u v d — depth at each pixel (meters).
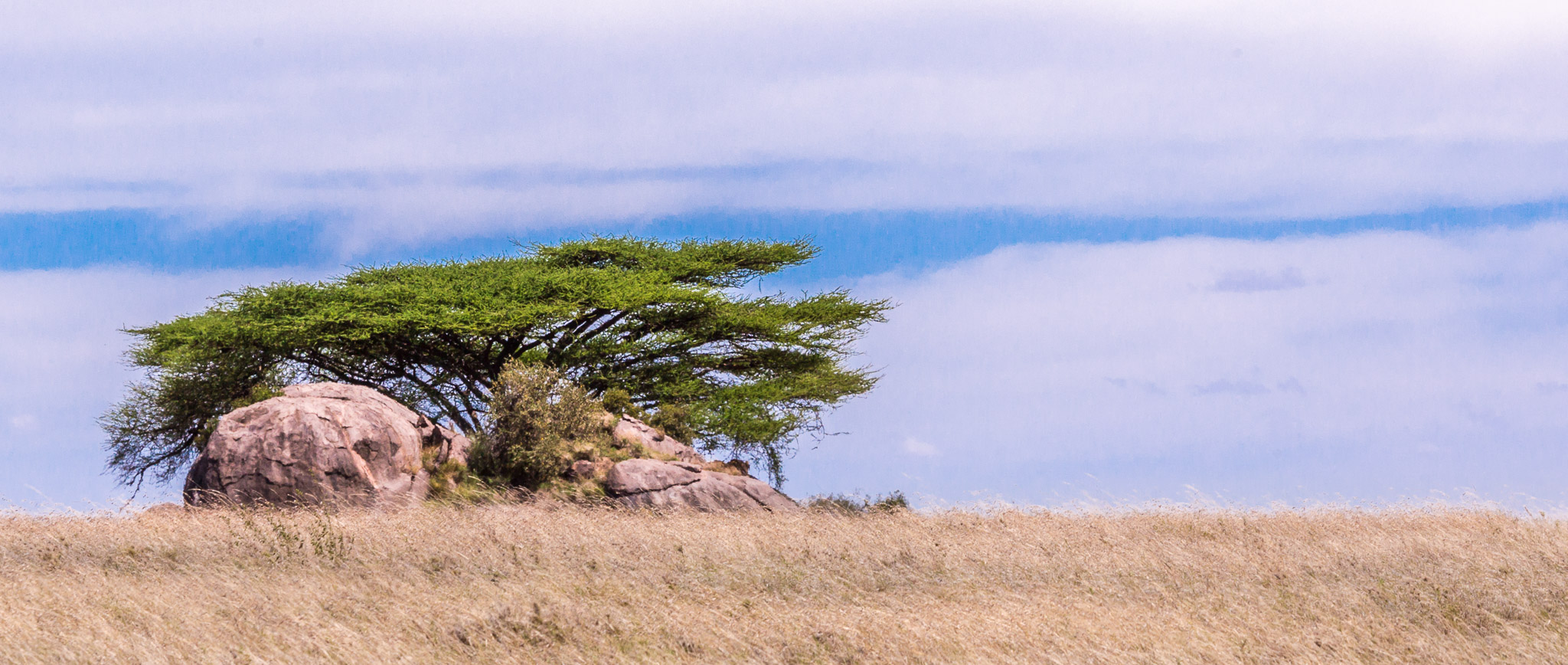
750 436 29.27
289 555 12.98
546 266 35.00
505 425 21.66
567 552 13.51
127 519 15.81
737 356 34.03
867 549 14.26
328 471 19.19
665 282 32.66
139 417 31.22
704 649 8.91
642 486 20.50
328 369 31.05
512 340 30.39
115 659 8.26
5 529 14.90
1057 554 13.85
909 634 9.26
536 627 9.33
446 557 13.11
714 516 18.30
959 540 15.19
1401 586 11.60
